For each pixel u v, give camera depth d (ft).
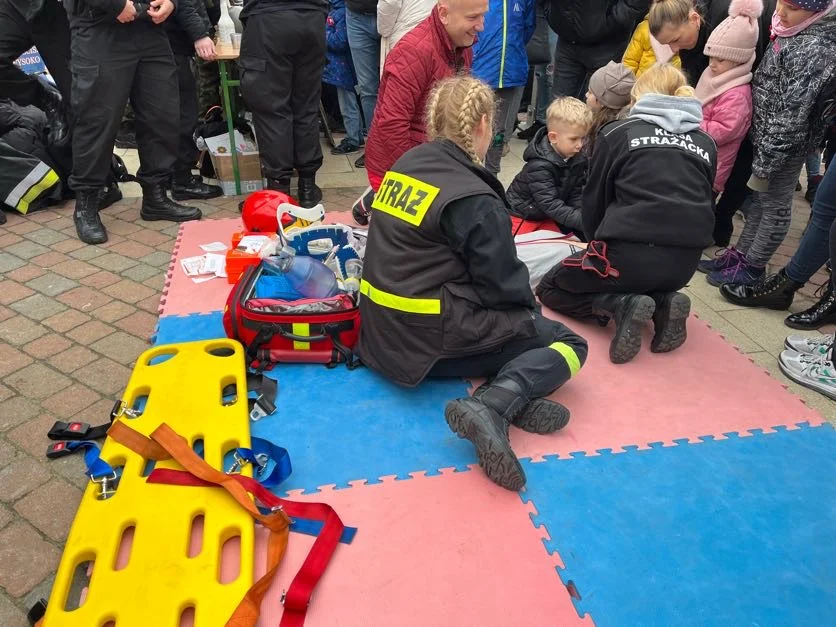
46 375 8.66
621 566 6.03
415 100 11.02
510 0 13.82
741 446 7.59
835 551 6.29
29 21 13.21
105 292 10.91
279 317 8.40
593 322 10.18
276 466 6.77
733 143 11.18
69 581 5.51
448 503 6.66
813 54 9.39
